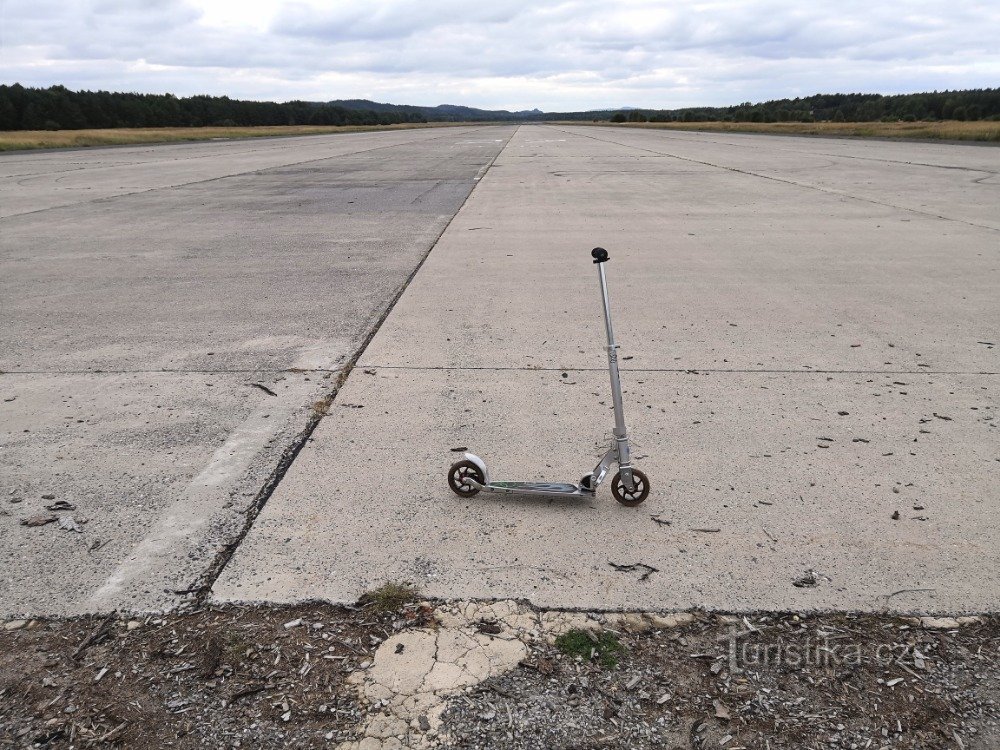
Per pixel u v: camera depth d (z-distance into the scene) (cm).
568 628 228
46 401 408
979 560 257
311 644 223
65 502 303
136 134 5178
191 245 880
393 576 253
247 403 402
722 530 277
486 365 455
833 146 2758
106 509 297
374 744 189
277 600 241
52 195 1449
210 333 530
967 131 3184
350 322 552
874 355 462
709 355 466
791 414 377
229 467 330
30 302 620
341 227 998
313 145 3666
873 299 592
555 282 666
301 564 260
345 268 740
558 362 459
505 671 212
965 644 220
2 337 526
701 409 384
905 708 199
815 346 480
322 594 244
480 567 258
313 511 293
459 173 1831
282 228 997
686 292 623
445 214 1109
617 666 214
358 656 218
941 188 1327
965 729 192
